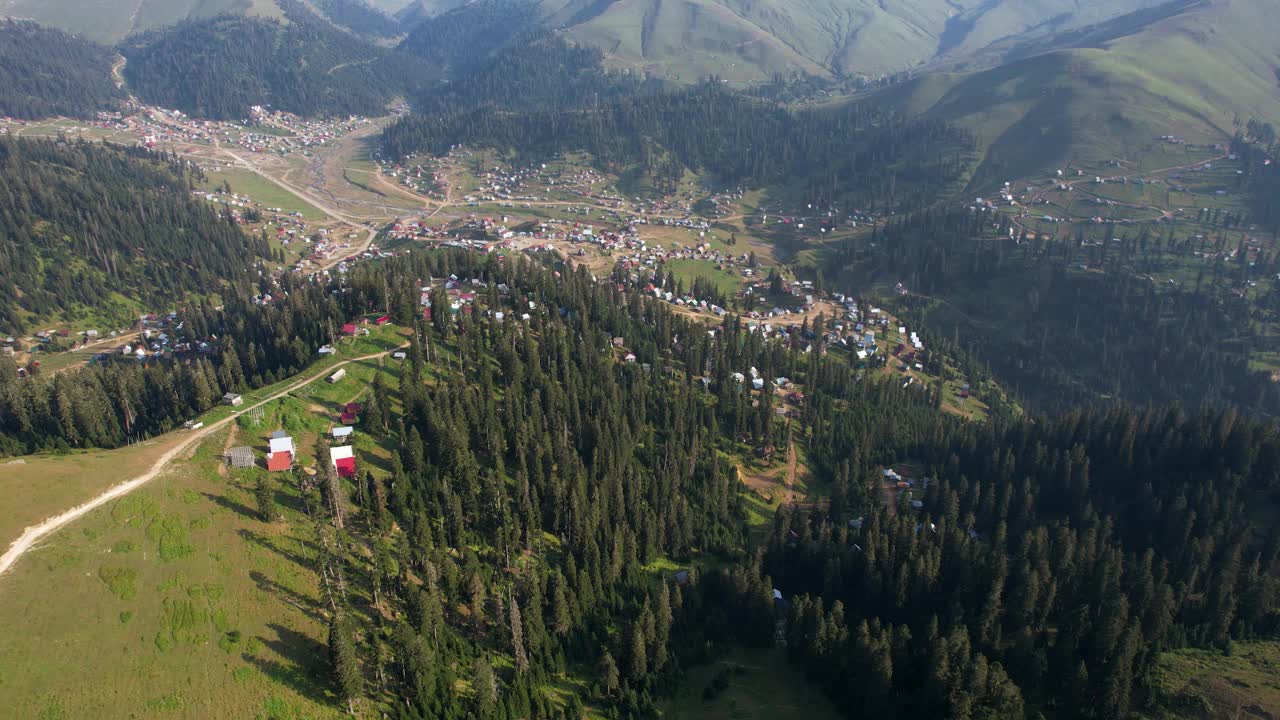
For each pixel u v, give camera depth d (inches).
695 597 5807.1
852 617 5777.6
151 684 3900.1
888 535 6318.9
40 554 4279.0
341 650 4013.3
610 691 4911.4
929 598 5689.0
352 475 5792.3
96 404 6796.3
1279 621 5492.1
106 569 4347.9
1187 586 5728.3
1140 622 5221.5
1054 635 5457.7
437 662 4530.0
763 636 5634.8
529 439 6712.6
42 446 6250.0
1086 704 4690.0
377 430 6437.0
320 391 6899.6
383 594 4940.9
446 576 5083.7
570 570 5511.8
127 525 4658.0
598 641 5260.8
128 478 5044.3
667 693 5059.1
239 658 4153.5
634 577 5890.8
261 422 6181.1
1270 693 4692.4
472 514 5856.3
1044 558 5802.2
